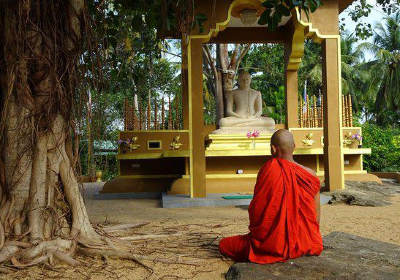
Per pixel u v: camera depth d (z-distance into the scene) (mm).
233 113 12070
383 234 5375
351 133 11734
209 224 6172
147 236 4801
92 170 4613
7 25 4000
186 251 4312
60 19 4211
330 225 6039
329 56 9812
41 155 4074
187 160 10414
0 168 4082
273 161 3734
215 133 11539
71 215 4227
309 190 3732
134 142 11312
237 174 10766
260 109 12273
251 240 3773
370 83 31109
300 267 3479
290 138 3828
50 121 4113
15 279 3375
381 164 16641
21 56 3928
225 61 17266
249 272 3389
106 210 8383
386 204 8461
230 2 9523
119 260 3959
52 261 3730
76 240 4051
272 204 3615
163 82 15227
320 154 11555
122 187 11266
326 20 9820
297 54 12023
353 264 3578
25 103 4023
